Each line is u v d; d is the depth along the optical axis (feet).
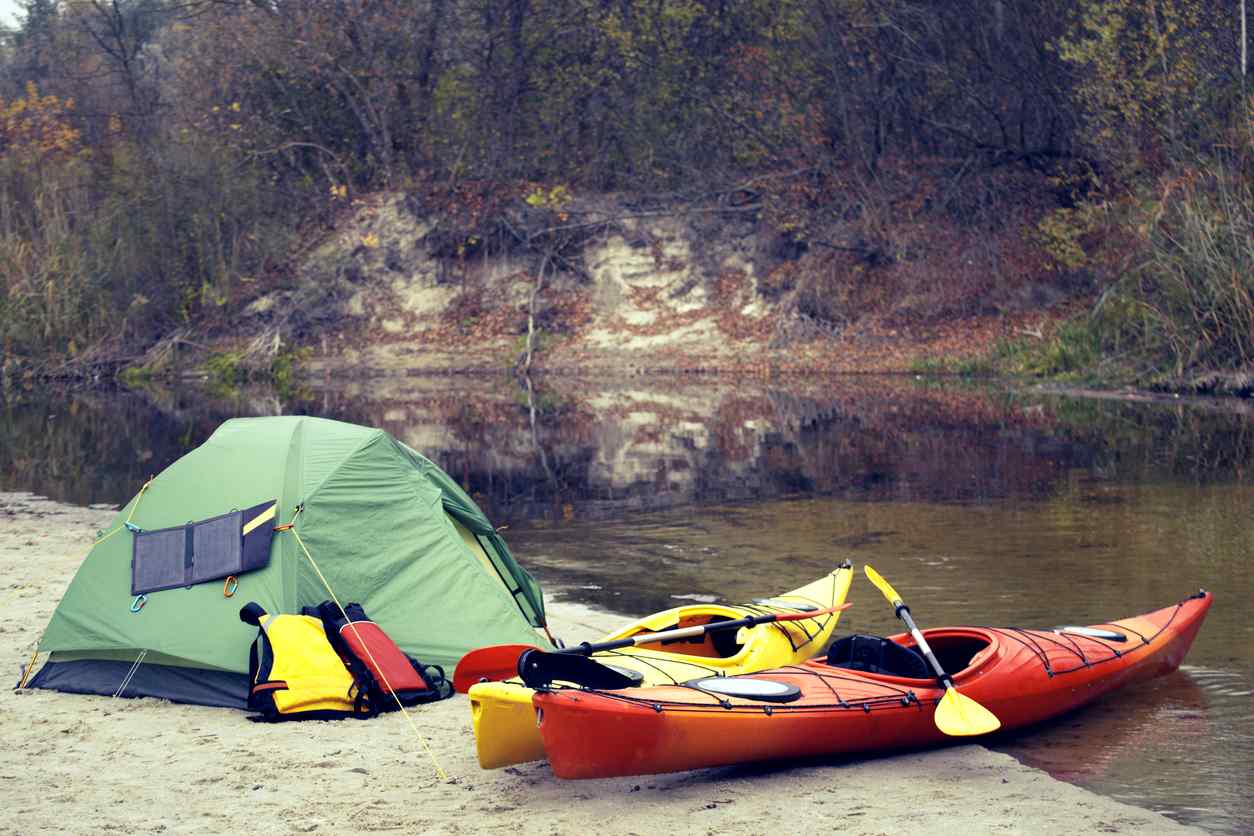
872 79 127.44
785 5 129.08
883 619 30.76
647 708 19.35
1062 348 100.12
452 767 21.08
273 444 27.89
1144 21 101.50
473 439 71.51
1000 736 22.72
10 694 25.72
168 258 129.08
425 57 140.97
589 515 47.57
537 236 133.69
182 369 123.85
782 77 131.34
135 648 25.45
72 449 70.69
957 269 118.21
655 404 91.40
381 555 26.78
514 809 19.13
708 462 61.16
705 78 133.90
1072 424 72.18
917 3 123.75
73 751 21.98
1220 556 36.70
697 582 35.91
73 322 120.88
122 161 132.57
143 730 23.22
